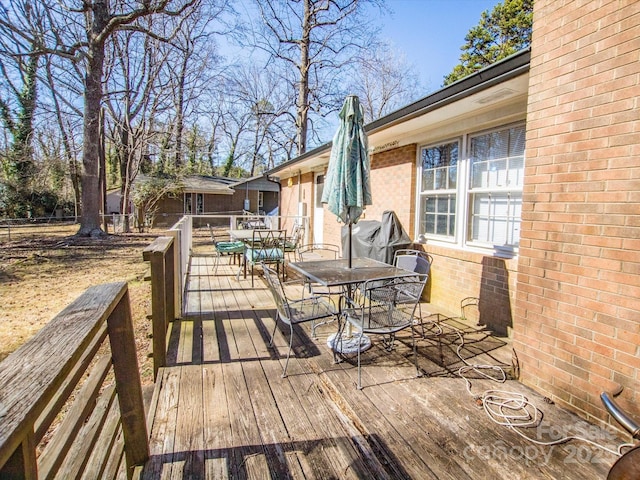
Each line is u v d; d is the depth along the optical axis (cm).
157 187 1775
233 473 180
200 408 235
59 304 544
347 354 318
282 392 256
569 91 229
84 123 1301
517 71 272
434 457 193
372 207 605
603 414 216
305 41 1380
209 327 386
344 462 188
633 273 200
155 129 1725
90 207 1358
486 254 398
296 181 1092
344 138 328
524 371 268
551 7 241
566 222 234
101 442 158
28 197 1939
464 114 397
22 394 73
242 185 1978
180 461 188
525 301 265
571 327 233
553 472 183
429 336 364
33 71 1345
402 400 246
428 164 491
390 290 302
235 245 695
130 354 172
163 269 288
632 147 198
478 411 234
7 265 844
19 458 75
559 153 237
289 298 499
